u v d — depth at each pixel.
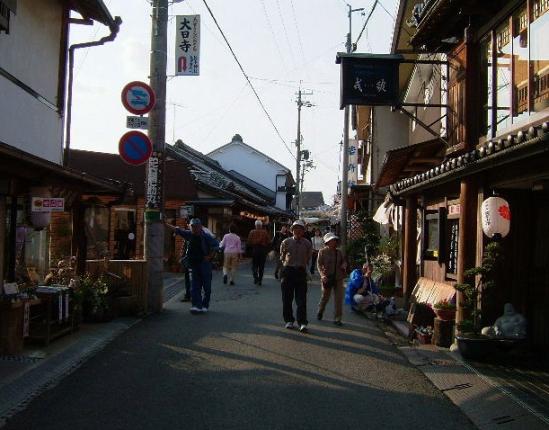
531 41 7.60
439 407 5.98
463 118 9.62
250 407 5.74
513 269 8.19
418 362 7.89
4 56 8.59
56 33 10.73
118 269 11.39
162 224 11.78
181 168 22.58
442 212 10.29
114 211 20.02
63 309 8.65
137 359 7.62
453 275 9.75
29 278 9.59
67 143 11.14
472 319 8.12
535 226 8.24
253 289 16.36
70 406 5.64
